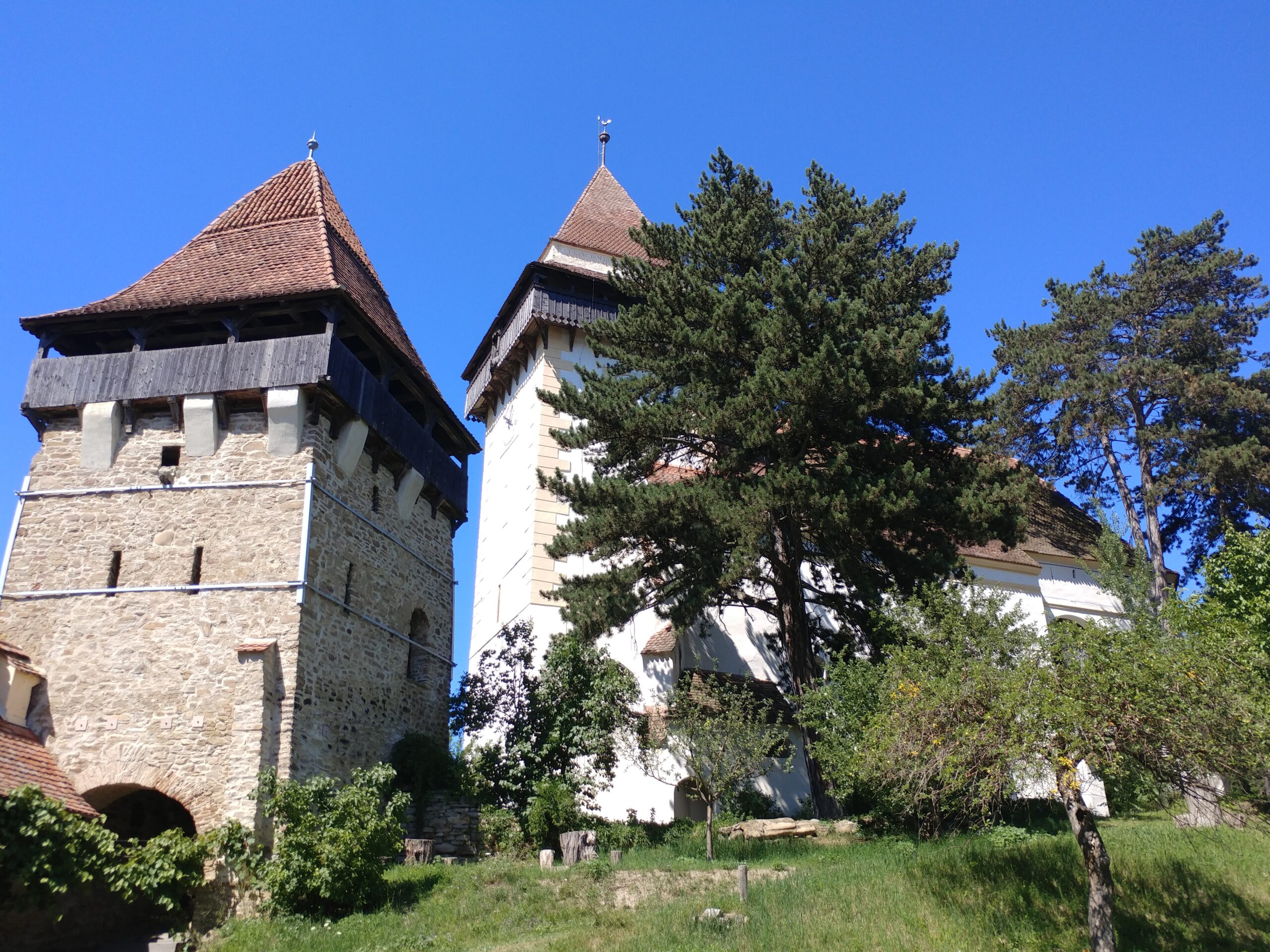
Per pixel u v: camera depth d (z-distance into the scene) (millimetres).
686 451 23734
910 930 12977
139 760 16969
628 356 22469
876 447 20562
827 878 14969
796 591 21688
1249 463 29359
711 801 17484
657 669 25266
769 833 19156
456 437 26172
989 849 15578
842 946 12539
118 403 19922
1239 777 12664
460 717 21953
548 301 30656
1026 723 12570
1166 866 14734
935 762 13133
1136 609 17500
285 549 18531
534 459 28906
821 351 19078
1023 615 15617
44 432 20125
